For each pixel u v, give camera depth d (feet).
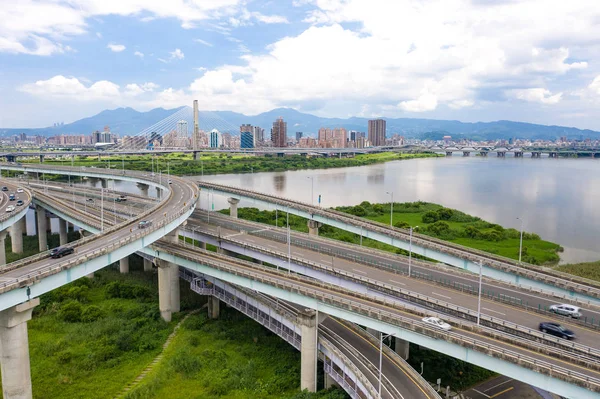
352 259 350.02
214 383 253.85
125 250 305.12
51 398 240.94
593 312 254.27
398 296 273.75
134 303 366.63
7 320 229.04
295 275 289.12
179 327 332.80
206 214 547.08
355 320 239.50
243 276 289.12
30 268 263.08
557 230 622.54
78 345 293.02
